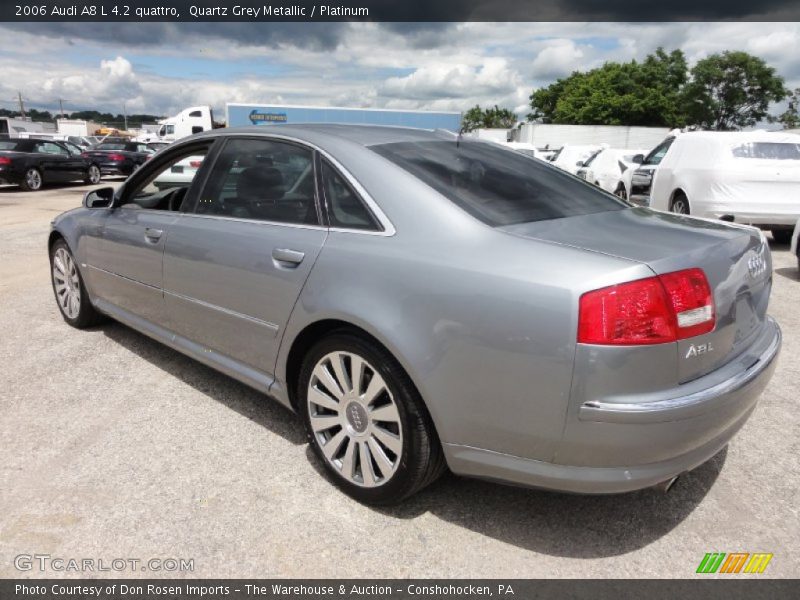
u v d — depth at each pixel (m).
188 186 3.56
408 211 2.51
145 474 2.85
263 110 26.77
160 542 2.41
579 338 2.02
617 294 2.01
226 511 2.59
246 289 2.99
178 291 3.47
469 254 2.28
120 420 3.35
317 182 2.83
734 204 8.25
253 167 3.19
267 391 3.04
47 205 13.84
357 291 2.48
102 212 4.28
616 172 13.91
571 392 2.05
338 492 2.74
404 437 2.43
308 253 2.70
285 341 2.83
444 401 2.29
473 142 3.29
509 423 2.18
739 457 3.03
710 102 58.06
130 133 80.50
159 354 4.30
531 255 2.18
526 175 2.96
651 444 2.06
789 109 58.53
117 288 4.12
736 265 2.36
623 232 2.42
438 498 2.71
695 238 2.40
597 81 59.59
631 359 2.01
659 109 58.38
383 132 3.11
